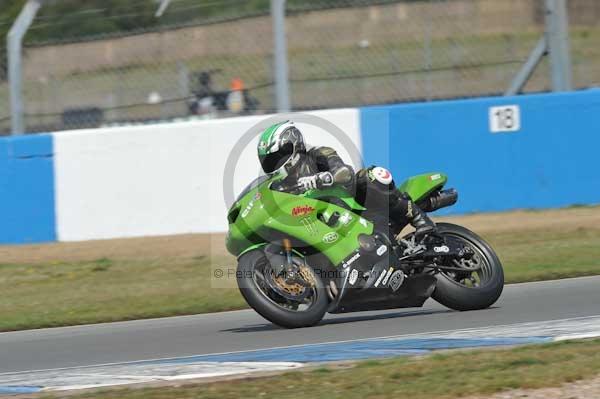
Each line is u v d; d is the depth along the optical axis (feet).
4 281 108.06
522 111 132.46
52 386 60.54
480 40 146.72
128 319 89.56
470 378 56.03
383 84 141.38
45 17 137.69
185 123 125.90
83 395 56.03
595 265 101.40
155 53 139.54
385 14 150.00
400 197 78.33
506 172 132.26
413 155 129.59
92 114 140.26
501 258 106.63
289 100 132.16
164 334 80.28
